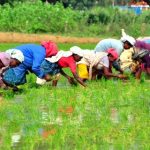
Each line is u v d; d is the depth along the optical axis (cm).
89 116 2289
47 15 8019
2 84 2833
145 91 2930
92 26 8362
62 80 3347
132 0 15662
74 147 1828
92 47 6328
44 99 2639
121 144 1859
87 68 3189
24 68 2908
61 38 7169
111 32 8362
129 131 2045
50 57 3016
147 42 3409
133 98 2734
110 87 3011
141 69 3362
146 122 2211
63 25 8094
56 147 1814
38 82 2988
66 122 2175
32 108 2422
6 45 6016
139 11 10881
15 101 2616
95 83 3144
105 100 2645
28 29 7794
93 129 2069
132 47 3409
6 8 7931
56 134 1966
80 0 14462
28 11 7950
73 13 8394
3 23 7719
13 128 2059
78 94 2806
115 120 2242
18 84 2892
